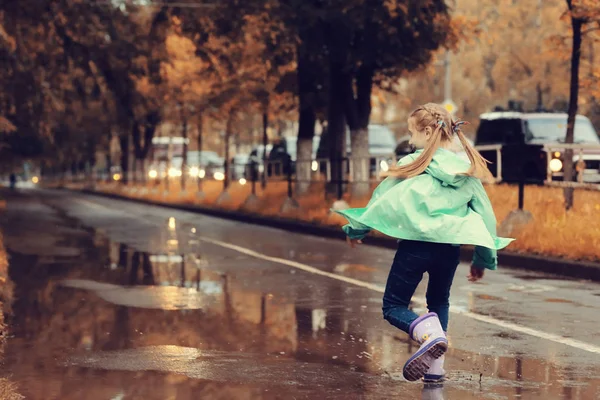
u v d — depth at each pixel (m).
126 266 17.59
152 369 8.35
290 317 11.41
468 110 63.50
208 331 10.40
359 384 7.73
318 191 36.06
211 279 15.46
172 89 49.97
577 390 7.56
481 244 7.16
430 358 7.18
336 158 29.97
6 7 33.69
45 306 12.37
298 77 35.44
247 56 36.84
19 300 12.95
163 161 82.19
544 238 17.72
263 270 16.84
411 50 29.88
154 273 16.39
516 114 33.09
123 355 9.01
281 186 40.81
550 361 8.73
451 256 7.47
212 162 81.38
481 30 30.64
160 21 36.22
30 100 37.31
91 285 14.66
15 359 8.83
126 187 69.50
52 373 8.20
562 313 11.64
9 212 41.34
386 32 28.80
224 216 36.62
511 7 52.41
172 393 7.43
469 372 8.23
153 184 64.19
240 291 13.91
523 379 7.96
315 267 17.33
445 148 7.47
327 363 8.62
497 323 10.88
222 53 36.56
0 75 36.12
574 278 15.52
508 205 22.77
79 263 18.17
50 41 35.47
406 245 7.46
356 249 21.48
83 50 35.94
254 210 35.75
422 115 7.44
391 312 7.46
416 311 11.78
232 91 40.22
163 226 30.56
